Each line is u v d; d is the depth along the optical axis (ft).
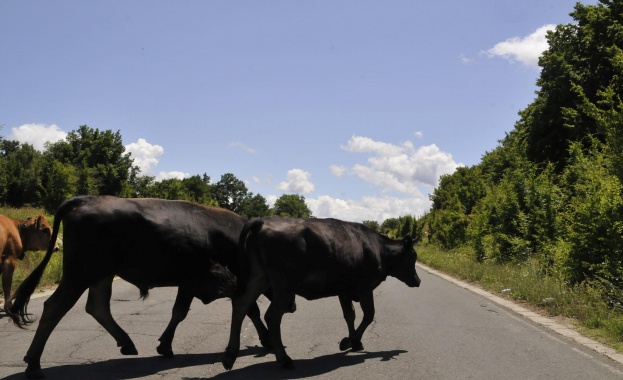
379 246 26.66
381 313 37.19
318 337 28.53
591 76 89.15
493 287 54.44
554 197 65.36
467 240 119.96
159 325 31.27
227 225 23.97
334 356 24.36
